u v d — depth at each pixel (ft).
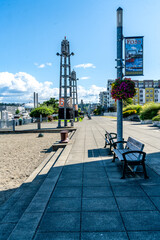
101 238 9.60
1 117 130.41
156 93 362.12
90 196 14.43
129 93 24.45
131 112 135.44
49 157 32.73
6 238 10.07
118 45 26.73
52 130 78.74
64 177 18.79
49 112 160.04
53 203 13.44
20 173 25.32
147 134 50.93
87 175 19.21
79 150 31.76
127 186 16.07
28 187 18.74
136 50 25.94
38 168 26.27
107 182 17.13
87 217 11.55
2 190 19.57
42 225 10.83
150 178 17.71
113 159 24.09
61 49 77.20
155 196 14.06
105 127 79.61
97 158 26.09
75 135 52.65
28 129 84.89
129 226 10.53
